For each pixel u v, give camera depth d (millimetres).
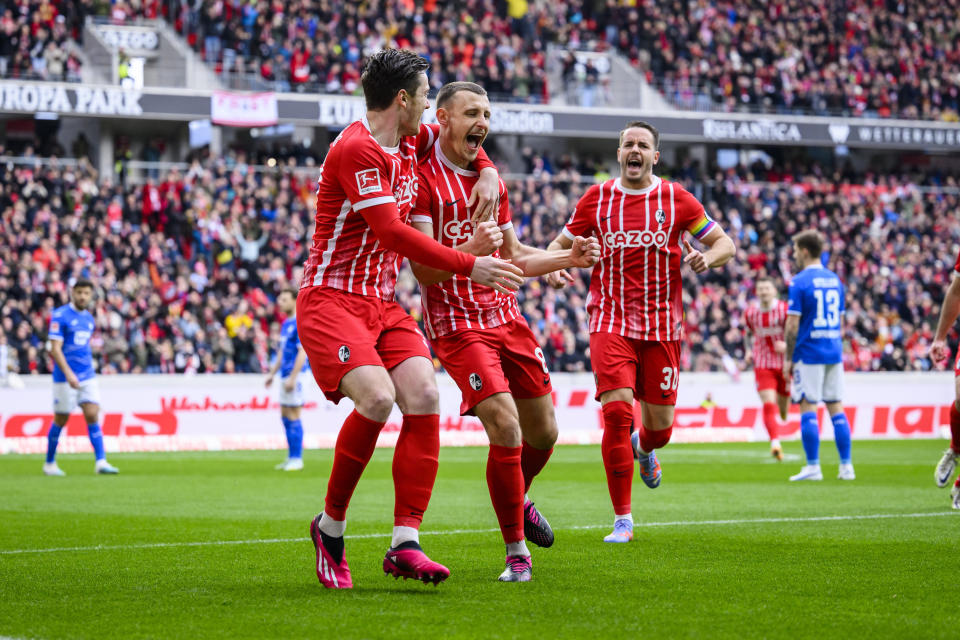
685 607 11188
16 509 22719
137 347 53656
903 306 71812
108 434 47875
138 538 17578
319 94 70250
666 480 30094
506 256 14188
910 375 58781
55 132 71875
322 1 75125
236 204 64062
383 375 12195
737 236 73812
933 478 30500
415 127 12539
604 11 84312
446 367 13930
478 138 13922
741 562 14430
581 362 59531
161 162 73750
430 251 11859
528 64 78750
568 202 72625
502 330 14156
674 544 16328
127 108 65625
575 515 21141
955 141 82500
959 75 88812
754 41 85062
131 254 58594
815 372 29516
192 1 73625
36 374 50625
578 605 11305
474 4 80500
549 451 14984
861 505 22609
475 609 11094
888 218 78438
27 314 53656
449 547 16297
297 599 11727
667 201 17531
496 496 13148
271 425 50719
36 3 68500
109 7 72188
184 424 49156
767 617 10633
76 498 25406
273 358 56844
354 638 9688
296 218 64750
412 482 12211
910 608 11102
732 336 64250
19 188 60719
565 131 74625
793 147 87688
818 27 87312
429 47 75688
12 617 10766
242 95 67875
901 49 88562
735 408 55781
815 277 29297
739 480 30016
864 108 84188
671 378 17859
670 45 83188
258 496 25906
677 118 76812
